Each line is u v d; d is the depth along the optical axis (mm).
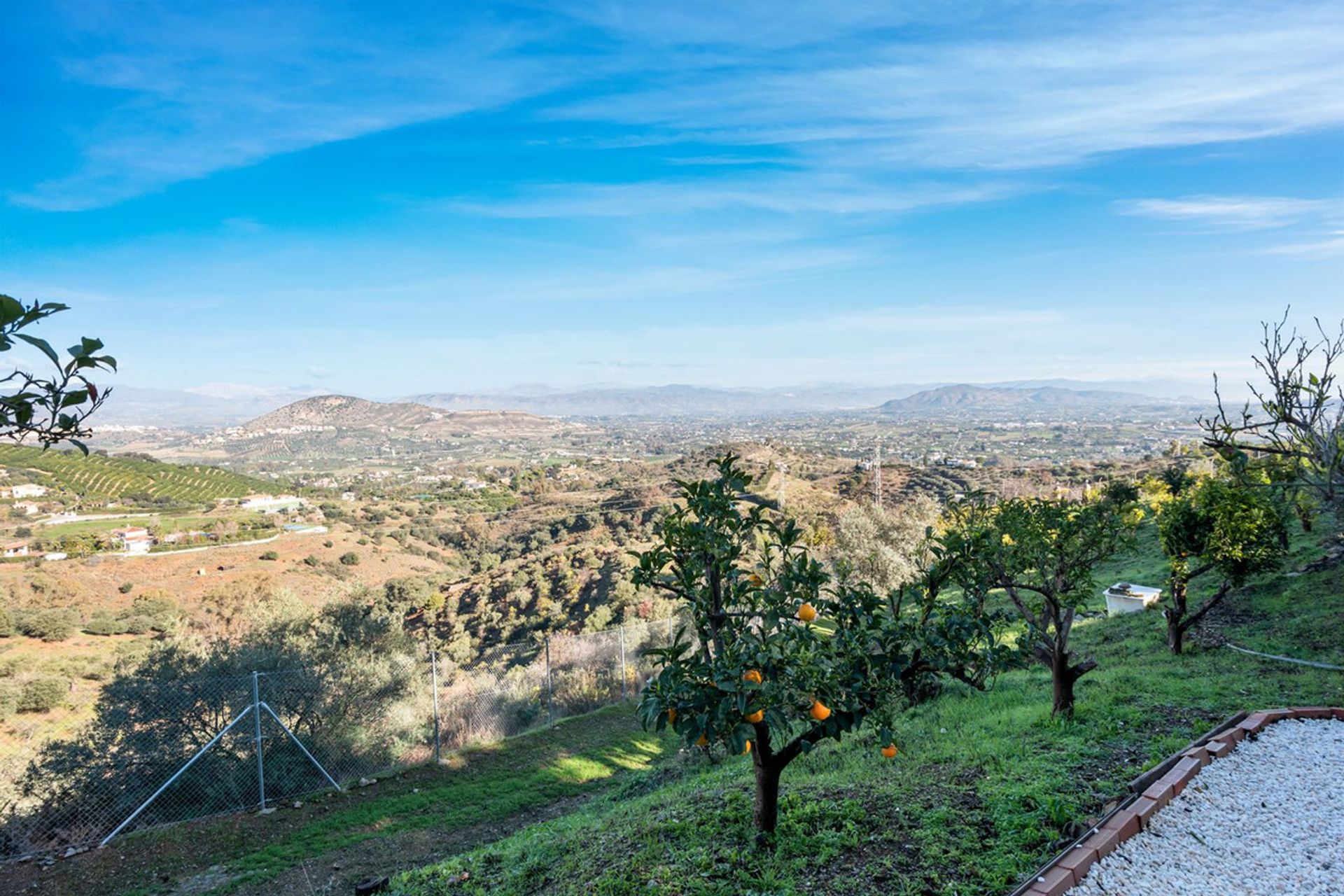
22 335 1498
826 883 4445
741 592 4738
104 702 10875
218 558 58500
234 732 11344
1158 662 10719
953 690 11539
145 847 9281
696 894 4555
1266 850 4254
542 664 19281
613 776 12336
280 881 8461
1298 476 4242
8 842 9086
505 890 5758
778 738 9773
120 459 104875
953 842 4762
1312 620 11008
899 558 22656
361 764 12320
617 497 86438
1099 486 42562
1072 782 5559
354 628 16031
